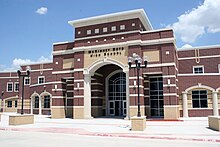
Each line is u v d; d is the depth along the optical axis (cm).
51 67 4797
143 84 3109
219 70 3450
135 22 3131
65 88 3666
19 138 1540
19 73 2555
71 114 3625
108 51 3222
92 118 3269
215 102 3166
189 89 3281
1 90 5612
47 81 4784
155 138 1562
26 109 4916
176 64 3303
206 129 1952
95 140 1463
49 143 1323
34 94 4694
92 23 3388
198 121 2683
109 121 2855
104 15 3259
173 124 2384
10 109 5522
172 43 2959
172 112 2853
